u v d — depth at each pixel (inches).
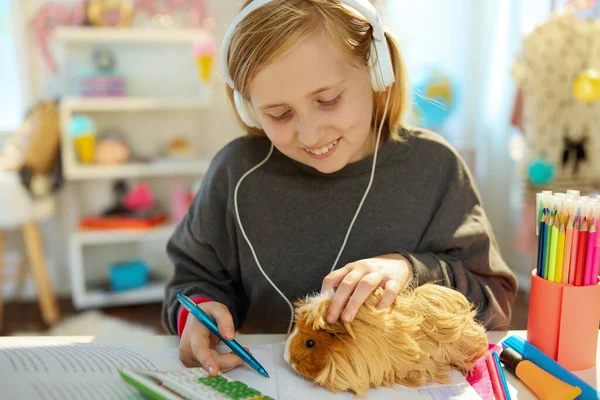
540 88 66.3
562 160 66.8
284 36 21.0
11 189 77.5
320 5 22.1
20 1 87.6
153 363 21.4
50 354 21.1
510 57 87.0
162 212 96.3
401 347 19.4
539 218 22.3
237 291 31.5
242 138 31.4
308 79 21.5
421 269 23.9
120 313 85.5
